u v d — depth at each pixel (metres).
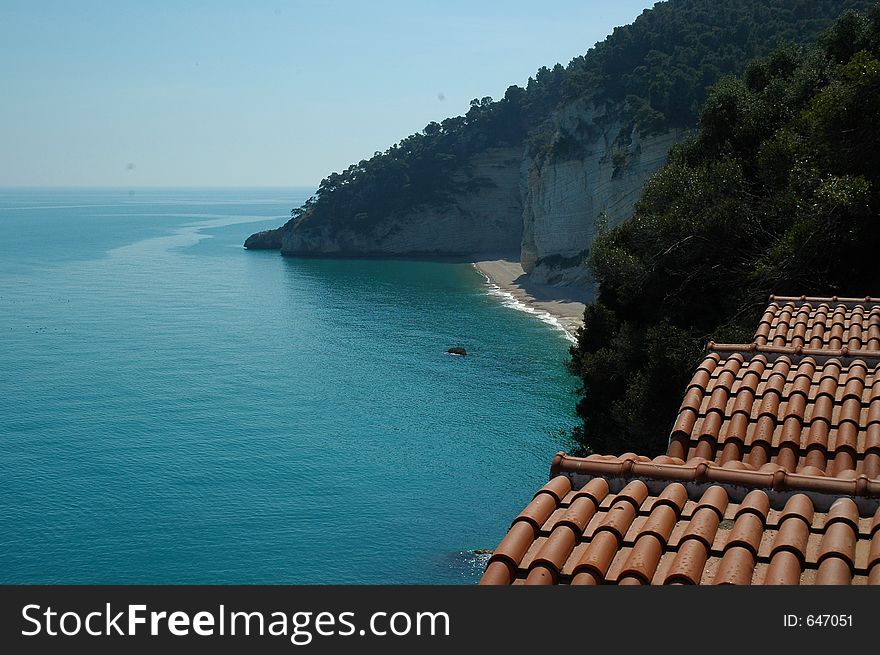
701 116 42.69
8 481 52.38
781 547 7.23
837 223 28.98
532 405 66.75
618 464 8.80
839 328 16.03
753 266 32.03
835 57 44.75
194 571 40.56
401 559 41.50
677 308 34.12
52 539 44.28
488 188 179.12
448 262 170.00
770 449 10.72
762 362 12.91
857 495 7.88
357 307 117.44
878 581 6.59
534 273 133.88
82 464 55.25
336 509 47.66
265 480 52.22
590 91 125.50
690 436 11.17
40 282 145.12
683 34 124.12
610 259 36.59
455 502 48.47
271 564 41.16
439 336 95.44
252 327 103.56
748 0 125.88
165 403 69.56
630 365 33.47
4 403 69.56
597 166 122.94
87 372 80.19
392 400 69.31
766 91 42.38
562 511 8.24
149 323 106.62
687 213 34.69
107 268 167.00
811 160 33.31
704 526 7.58
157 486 51.41
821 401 11.45
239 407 68.38
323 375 78.12
